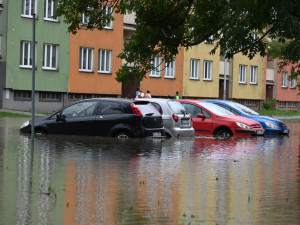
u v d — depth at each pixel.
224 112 26.59
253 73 70.56
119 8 26.16
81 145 18.08
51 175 11.59
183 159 15.06
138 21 25.64
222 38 21.08
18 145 17.77
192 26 24.98
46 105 47.59
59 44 48.38
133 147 17.91
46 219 7.63
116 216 7.89
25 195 9.35
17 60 45.81
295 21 17.81
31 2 46.66
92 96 51.47
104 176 11.64
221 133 25.77
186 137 23.55
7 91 45.16
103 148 17.31
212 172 12.62
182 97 60.34
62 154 15.45
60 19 48.38
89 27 26.16
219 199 9.34
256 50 21.42
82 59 50.41
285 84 76.69
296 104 79.69
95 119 21.48
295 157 16.39
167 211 8.30
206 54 62.94
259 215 8.15
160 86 58.00
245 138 24.42
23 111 44.69
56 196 9.32
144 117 21.30
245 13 18.45
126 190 10.05
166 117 23.16
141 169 12.81
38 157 14.65
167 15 25.11
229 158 15.70
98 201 8.96
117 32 53.00
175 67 59.44
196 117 26.20
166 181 11.17
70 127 21.81
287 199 9.38
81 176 11.56
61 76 48.62
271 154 17.27
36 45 46.84
